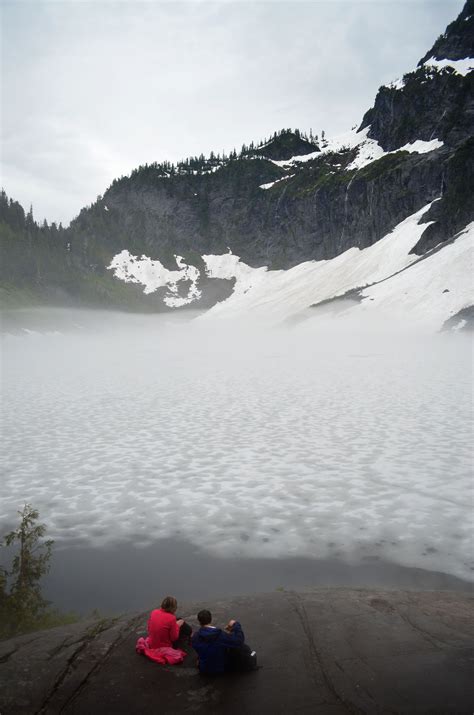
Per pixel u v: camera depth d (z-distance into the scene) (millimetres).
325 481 15125
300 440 20141
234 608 6551
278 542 11242
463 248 100375
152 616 5500
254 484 15062
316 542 11180
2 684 4855
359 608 6371
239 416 25266
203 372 46844
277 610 6379
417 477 15148
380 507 13008
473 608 6426
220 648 4906
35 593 7949
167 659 5172
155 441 20344
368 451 18172
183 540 11492
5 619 7520
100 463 17344
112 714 4336
